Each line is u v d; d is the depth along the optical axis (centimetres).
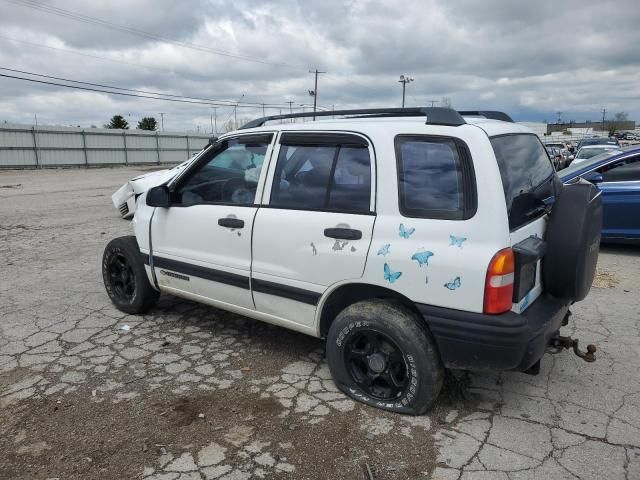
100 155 4200
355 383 339
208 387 360
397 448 291
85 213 1247
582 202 318
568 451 287
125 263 493
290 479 268
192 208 414
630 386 359
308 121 391
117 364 395
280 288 359
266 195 370
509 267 281
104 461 281
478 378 369
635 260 718
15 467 277
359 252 317
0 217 1181
